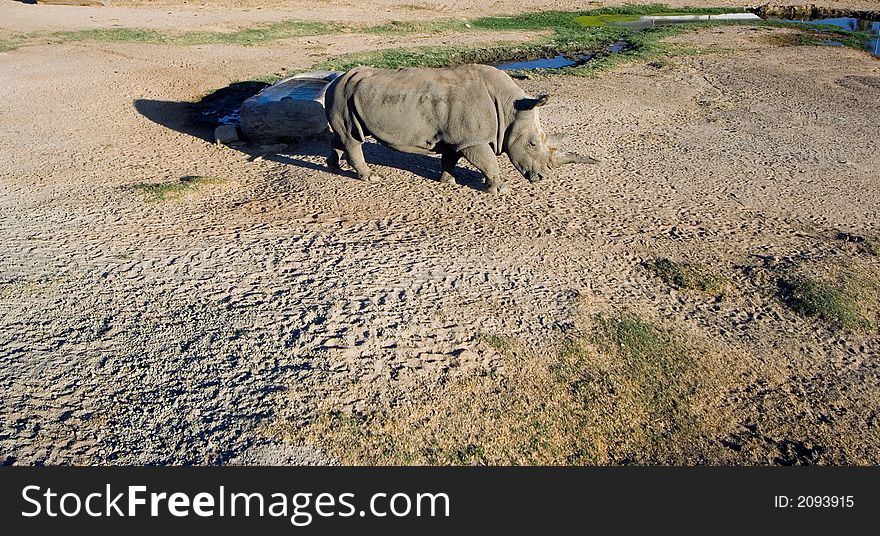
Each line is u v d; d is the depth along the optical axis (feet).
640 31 84.02
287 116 41.37
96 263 26.45
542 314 24.66
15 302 23.57
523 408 20.22
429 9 93.30
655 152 42.24
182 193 33.55
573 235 30.96
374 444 18.65
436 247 29.09
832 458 19.43
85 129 44.04
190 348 21.77
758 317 25.54
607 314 24.94
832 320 25.35
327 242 29.09
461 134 32.55
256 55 67.26
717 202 35.27
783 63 67.21
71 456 17.74
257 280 25.79
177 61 63.36
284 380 20.56
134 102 50.49
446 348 22.44
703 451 19.47
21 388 19.70
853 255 30.12
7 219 30.01
